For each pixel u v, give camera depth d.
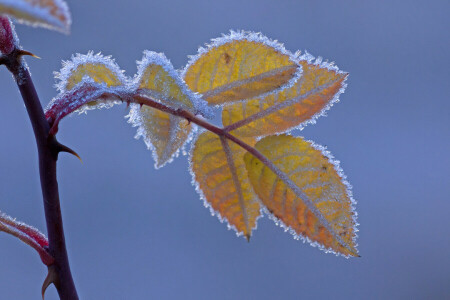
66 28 0.29
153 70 0.38
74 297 0.38
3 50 0.37
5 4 0.28
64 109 0.38
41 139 0.38
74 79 0.38
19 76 0.37
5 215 0.38
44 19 0.28
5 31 0.37
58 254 0.38
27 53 0.37
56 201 0.38
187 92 0.38
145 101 0.38
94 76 0.38
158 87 0.38
